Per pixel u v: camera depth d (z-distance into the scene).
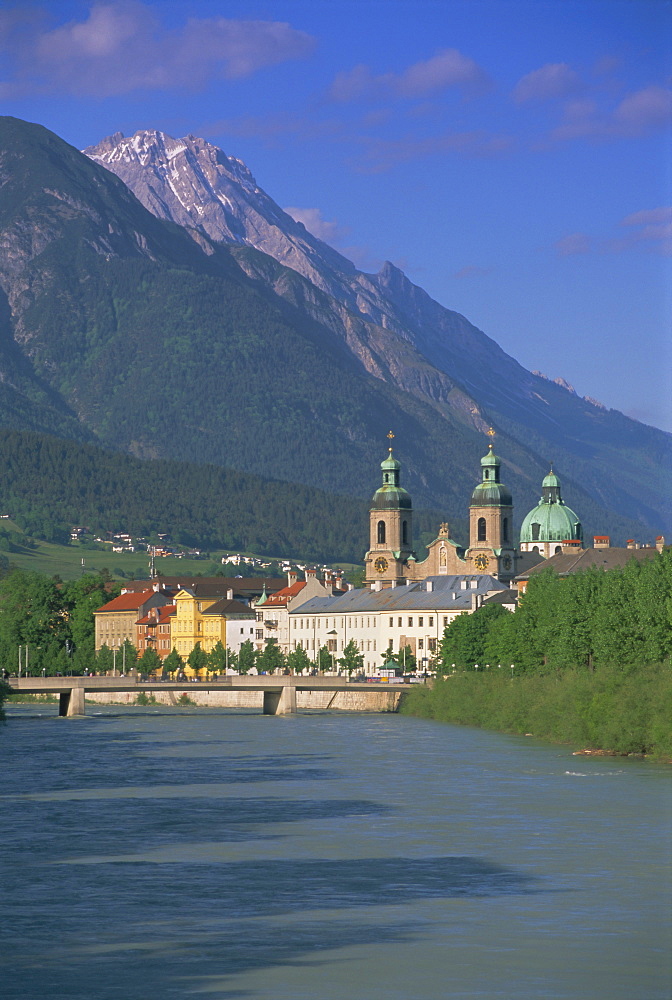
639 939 94.00
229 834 133.25
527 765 184.00
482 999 82.31
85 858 121.69
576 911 101.06
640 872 113.38
